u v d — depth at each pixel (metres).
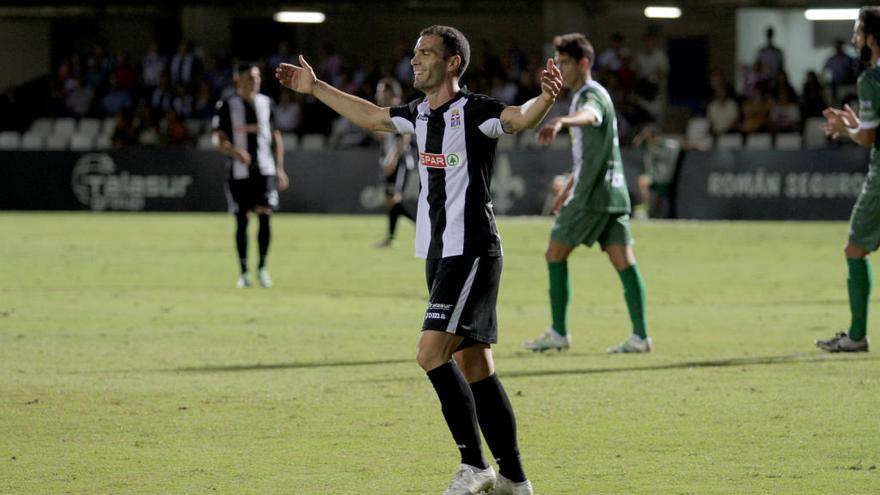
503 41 97.31
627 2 88.06
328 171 79.31
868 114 26.06
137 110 88.69
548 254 27.72
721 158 74.06
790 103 80.38
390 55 98.88
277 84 89.06
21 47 99.62
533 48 97.00
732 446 18.52
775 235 63.28
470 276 15.68
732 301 37.41
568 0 87.69
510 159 76.88
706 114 84.69
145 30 101.00
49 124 90.81
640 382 23.73
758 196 73.50
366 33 99.06
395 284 41.81
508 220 75.06
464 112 15.82
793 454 17.98
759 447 18.44
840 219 72.56
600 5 88.69
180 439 18.94
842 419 20.36
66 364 25.56
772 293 39.56
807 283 42.53
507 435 15.72
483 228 15.80
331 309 35.06
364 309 35.09
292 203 79.75
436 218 15.97
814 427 19.78
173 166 80.88
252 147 40.75
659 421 20.23
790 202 73.12
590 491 16.00
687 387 23.20
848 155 72.25
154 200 81.12
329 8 91.69
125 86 91.31
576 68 27.23
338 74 88.19
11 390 22.70
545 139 25.12
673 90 97.44
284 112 86.94
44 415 20.59
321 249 55.44
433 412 20.94
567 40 27.19
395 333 30.27
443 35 15.98
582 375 24.50
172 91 88.88
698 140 81.19
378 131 16.95
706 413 20.84
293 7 92.25
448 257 15.78
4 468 17.16
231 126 40.72
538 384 23.53
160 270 46.12
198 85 89.56
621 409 21.19
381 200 78.62
